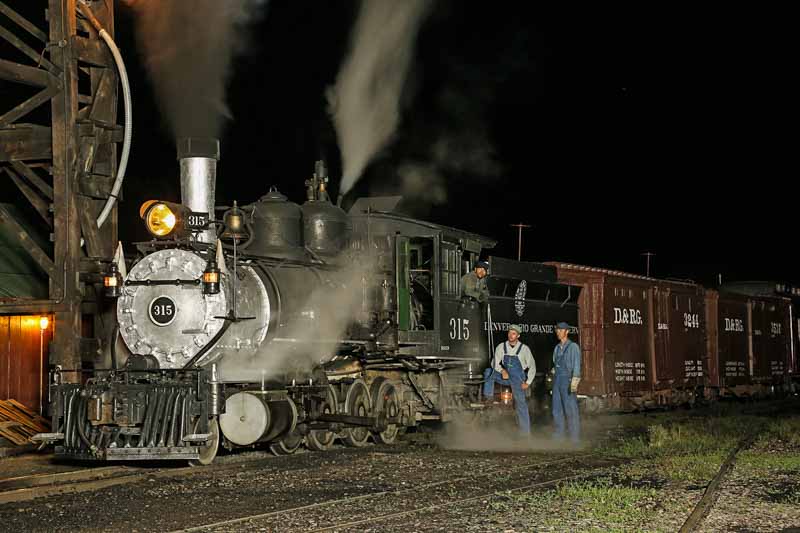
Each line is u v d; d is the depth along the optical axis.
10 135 14.90
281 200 13.70
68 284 14.13
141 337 12.11
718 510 8.71
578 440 15.06
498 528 7.91
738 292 33.72
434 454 13.14
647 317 24.14
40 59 14.34
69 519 8.44
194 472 11.14
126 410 11.55
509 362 15.59
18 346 17.77
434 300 15.58
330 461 12.23
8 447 14.31
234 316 11.84
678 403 25.88
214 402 11.48
